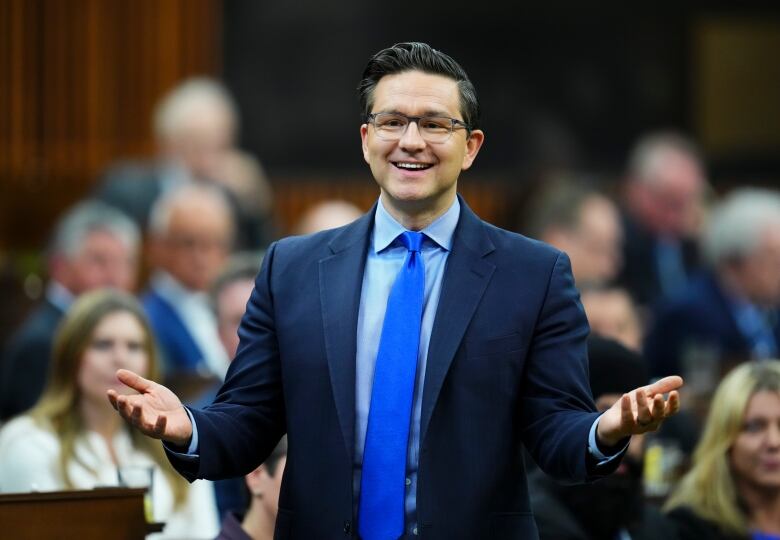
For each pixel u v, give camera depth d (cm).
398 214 1242
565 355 1208
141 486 1563
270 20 4550
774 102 4747
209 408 1224
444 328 1200
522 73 4681
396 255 1243
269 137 4556
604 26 4703
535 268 1232
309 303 1234
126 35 4422
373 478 1184
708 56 4741
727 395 1780
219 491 1872
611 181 4594
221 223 2819
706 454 1781
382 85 1227
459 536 1170
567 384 1199
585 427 1145
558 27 4691
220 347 2703
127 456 1880
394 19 4603
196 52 4466
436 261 1239
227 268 2411
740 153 4744
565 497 1642
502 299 1216
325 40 4575
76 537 1438
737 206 3181
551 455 1169
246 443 1220
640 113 4716
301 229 3212
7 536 1415
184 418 1171
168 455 1180
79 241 2717
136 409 1142
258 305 1265
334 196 4531
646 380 1678
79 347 1884
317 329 1220
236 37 4538
